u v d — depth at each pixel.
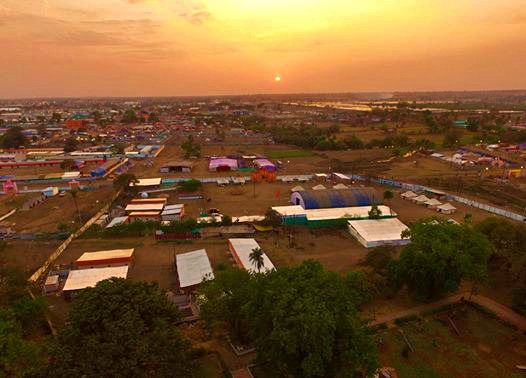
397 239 82.44
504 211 99.38
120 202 115.75
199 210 107.81
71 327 36.50
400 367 44.03
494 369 43.91
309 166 171.25
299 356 35.25
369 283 55.94
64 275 67.44
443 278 54.59
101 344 34.03
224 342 48.59
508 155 177.25
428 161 174.00
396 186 133.12
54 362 33.41
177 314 42.47
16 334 35.72
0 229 87.75
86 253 73.38
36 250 78.94
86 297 40.56
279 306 36.66
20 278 59.97
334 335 36.38
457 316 54.19
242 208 109.00
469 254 55.16
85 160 174.25
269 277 43.47
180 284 62.28
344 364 36.03
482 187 126.12
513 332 50.50
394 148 198.88
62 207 111.31
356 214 96.69
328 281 41.44
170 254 78.25
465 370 43.78
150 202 110.50
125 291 40.91
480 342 48.78
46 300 56.84
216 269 69.44
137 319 37.25
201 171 161.62
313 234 89.19
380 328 51.00
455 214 102.12
